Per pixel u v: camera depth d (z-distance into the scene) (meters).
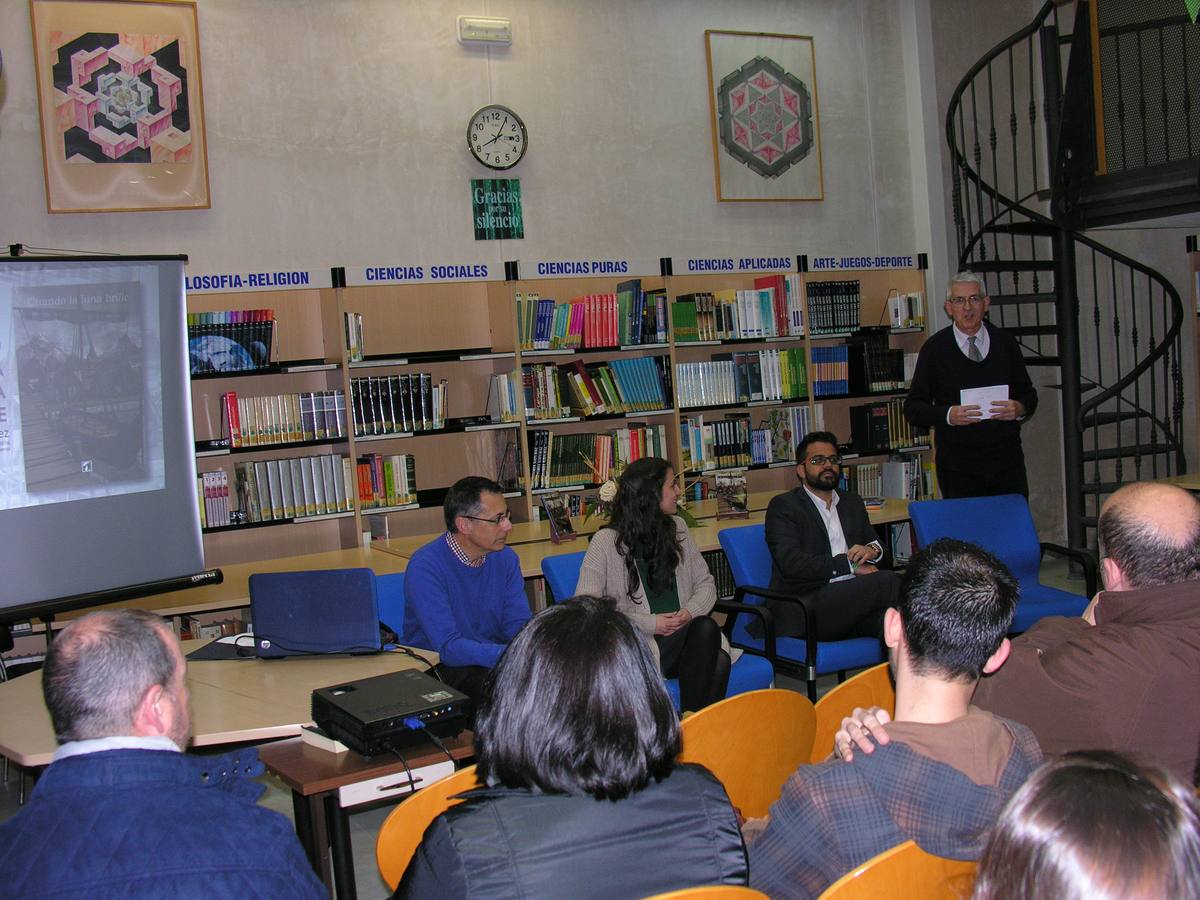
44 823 1.35
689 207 6.71
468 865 1.22
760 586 4.17
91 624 1.50
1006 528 4.40
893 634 1.56
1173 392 7.77
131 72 5.34
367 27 5.87
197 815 1.39
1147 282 7.84
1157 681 1.77
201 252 5.50
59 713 1.45
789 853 1.42
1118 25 5.52
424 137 5.99
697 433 6.20
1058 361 6.33
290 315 5.64
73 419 3.66
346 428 5.41
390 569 4.64
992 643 1.46
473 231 6.10
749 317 6.43
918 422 5.18
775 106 6.95
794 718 2.20
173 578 3.87
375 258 5.87
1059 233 6.20
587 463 5.92
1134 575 1.93
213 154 5.53
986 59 6.38
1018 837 0.79
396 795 2.29
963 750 1.39
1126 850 0.74
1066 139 5.60
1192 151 5.40
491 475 6.11
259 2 5.64
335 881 2.25
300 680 2.82
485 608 3.41
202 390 5.46
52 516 3.61
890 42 7.34
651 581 3.63
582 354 6.24
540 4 6.30
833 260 6.79
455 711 2.22
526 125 6.26
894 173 7.34
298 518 5.32
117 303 3.77
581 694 1.27
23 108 5.16
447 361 5.82
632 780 1.27
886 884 1.29
